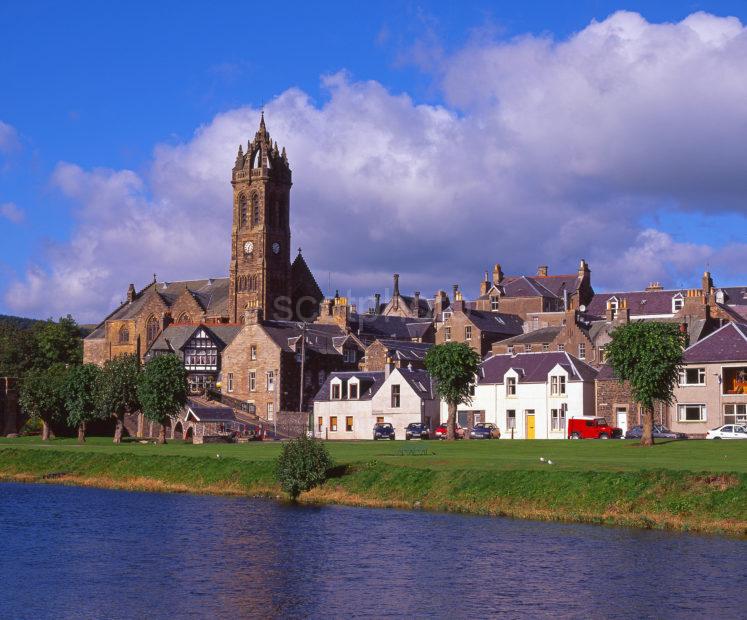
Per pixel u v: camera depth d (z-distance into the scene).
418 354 180.62
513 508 78.38
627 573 60.44
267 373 174.62
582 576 60.16
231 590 59.69
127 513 84.69
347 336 186.12
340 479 90.25
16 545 72.19
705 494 72.81
